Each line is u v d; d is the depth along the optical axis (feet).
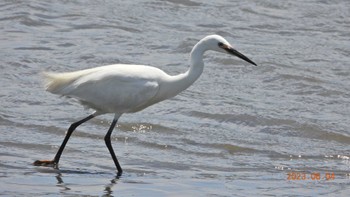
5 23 74.84
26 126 50.65
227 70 65.92
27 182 39.22
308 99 60.29
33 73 62.59
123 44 71.31
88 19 77.00
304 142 51.16
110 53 68.39
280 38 76.13
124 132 51.13
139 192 38.45
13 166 42.14
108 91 42.96
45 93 58.08
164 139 49.90
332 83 63.72
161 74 43.98
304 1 87.76
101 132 50.55
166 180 41.06
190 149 48.16
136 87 43.09
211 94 59.93
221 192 39.11
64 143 43.39
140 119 53.42
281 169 44.86
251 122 54.39
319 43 75.00
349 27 80.64
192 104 57.31
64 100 56.80
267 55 69.92
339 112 57.47
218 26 78.43
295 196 38.93
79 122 43.88
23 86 59.47
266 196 38.70
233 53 43.88
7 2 79.71
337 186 41.22
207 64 67.05
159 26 77.20
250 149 48.80
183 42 71.61
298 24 80.64
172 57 68.69
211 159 46.47
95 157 45.42
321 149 49.67
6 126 50.44
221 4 85.25
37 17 76.64
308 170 44.86
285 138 51.83
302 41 75.41
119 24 76.28
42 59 65.77
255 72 65.57
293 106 58.08
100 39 72.13
